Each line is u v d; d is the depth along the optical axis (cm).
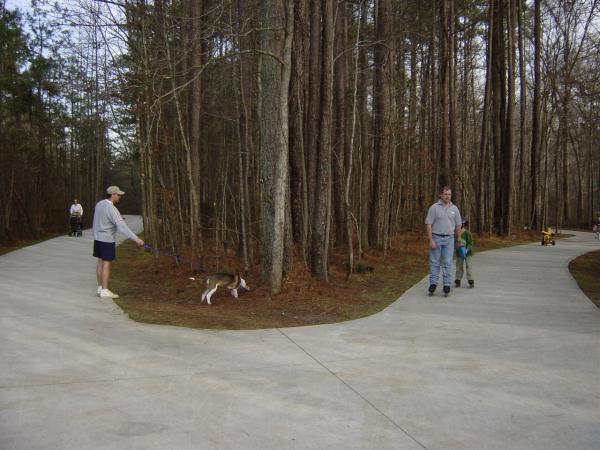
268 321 683
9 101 2023
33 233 2273
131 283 1014
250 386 438
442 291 938
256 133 1356
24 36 2005
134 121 1520
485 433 355
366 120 1602
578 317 717
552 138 4462
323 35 945
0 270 1125
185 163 1490
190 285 970
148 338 585
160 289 948
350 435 349
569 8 2633
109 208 819
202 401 403
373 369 489
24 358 504
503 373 481
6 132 1970
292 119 1080
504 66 2425
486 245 2039
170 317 691
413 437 347
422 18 2088
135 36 1220
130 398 406
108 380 446
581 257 1542
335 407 396
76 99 2475
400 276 1154
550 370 491
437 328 653
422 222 1884
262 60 855
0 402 394
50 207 2755
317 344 573
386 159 1473
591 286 984
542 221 2988
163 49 1101
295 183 1090
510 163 2416
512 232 2573
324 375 470
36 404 391
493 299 853
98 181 2969
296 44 1007
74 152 3403
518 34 2702
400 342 585
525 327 658
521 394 429
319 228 954
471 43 2817
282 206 823
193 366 489
